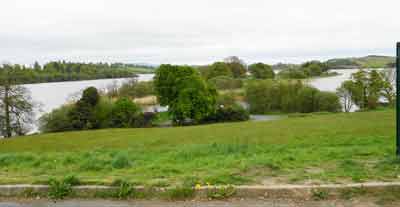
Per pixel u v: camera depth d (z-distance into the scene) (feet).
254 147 30.14
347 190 14.01
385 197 13.51
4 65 130.82
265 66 295.07
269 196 13.99
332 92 177.78
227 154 26.12
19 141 79.25
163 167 19.16
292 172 16.87
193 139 63.36
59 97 193.67
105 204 13.80
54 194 14.62
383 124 62.39
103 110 144.66
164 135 72.84
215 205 13.34
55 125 139.03
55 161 22.94
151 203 13.78
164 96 144.46
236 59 319.88
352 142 35.58
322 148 28.76
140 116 146.61
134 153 31.40
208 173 17.11
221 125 87.10
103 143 67.62
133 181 15.40
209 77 267.18
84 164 20.35
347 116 83.97
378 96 165.78
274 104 195.31
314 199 13.64
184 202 13.75
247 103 200.85
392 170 16.52
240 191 14.29
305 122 75.82
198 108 137.59
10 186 15.19
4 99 120.88
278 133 60.34
